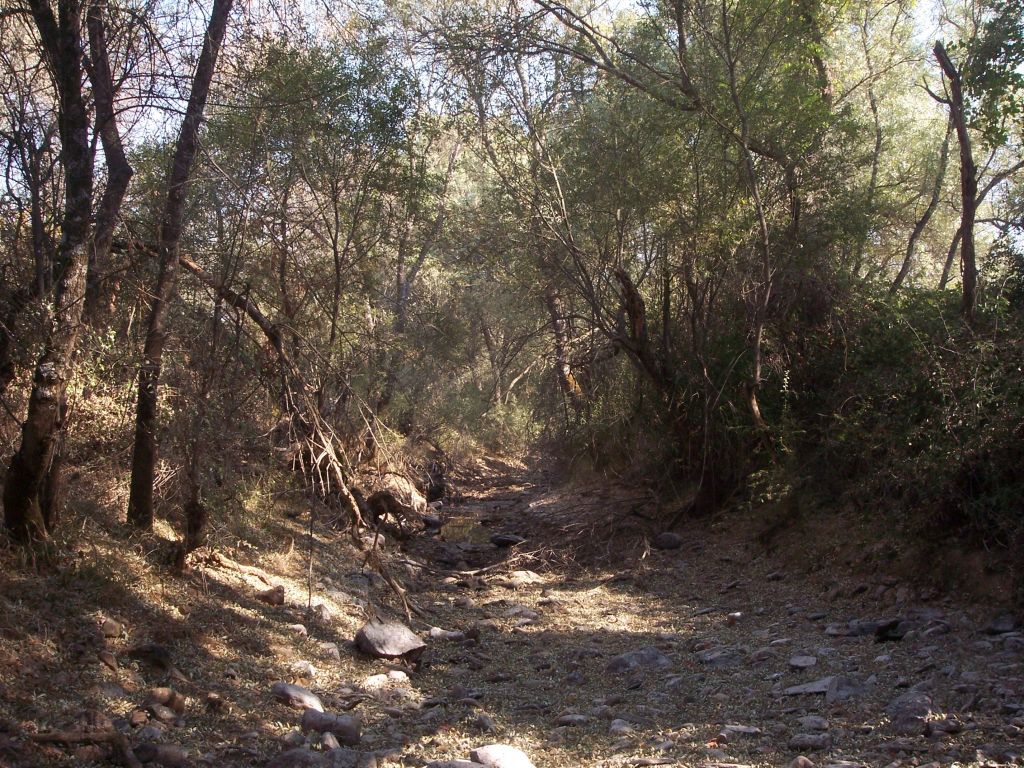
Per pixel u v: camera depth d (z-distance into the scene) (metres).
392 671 8.12
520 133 14.54
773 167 14.10
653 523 15.41
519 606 11.58
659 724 6.70
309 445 9.23
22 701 5.71
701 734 6.30
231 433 9.04
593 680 8.22
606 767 5.68
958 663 7.45
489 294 20.33
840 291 13.59
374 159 11.84
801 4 13.36
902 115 19.36
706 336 14.55
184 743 5.75
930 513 9.80
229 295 9.03
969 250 11.22
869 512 11.26
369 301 13.58
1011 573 8.70
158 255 8.55
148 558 8.57
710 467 15.05
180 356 8.95
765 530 13.16
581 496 17.64
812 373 13.80
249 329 9.36
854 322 13.23
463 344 21.28
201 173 8.78
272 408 9.82
